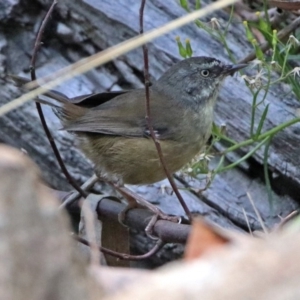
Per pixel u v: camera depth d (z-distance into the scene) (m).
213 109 9.70
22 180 1.94
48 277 1.96
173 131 8.94
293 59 9.63
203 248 2.50
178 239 6.79
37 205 1.95
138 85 11.16
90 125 8.79
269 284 1.89
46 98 9.92
